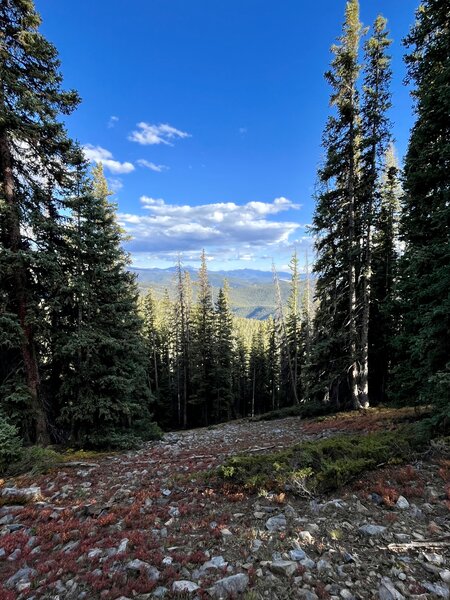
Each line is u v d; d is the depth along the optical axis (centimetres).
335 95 1595
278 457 775
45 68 1205
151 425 1828
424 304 912
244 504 640
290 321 4794
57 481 880
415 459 734
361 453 739
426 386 920
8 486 841
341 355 1805
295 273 4775
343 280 1820
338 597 362
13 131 1105
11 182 1172
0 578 448
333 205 1706
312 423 1725
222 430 2295
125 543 505
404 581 382
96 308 1384
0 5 1097
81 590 404
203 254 4103
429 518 518
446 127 885
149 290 4575
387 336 1844
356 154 1636
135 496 731
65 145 1240
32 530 587
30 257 1094
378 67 1566
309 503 612
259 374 5938
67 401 1366
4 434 971
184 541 510
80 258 1341
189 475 846
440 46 892
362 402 1692
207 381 3966
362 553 442
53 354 1305
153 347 4425
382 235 1997
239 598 370
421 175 923
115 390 1396
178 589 387
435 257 845
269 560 436
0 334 1073
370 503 580
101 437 1341
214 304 4181
